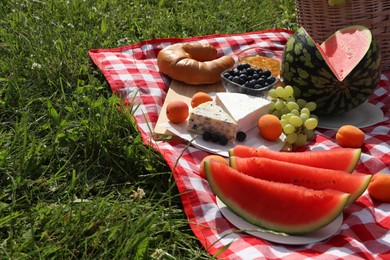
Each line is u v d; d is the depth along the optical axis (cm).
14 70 122
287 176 86
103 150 99
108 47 148
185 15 175
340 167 90
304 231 78
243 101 112
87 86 120
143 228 79
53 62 127
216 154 102
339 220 83
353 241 78
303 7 133
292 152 100
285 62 113
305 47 109
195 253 78
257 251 76
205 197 87
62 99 116
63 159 96
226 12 179
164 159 95
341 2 124
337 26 128
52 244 75
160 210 81
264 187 81
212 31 168
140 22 166
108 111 107
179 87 128
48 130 106
